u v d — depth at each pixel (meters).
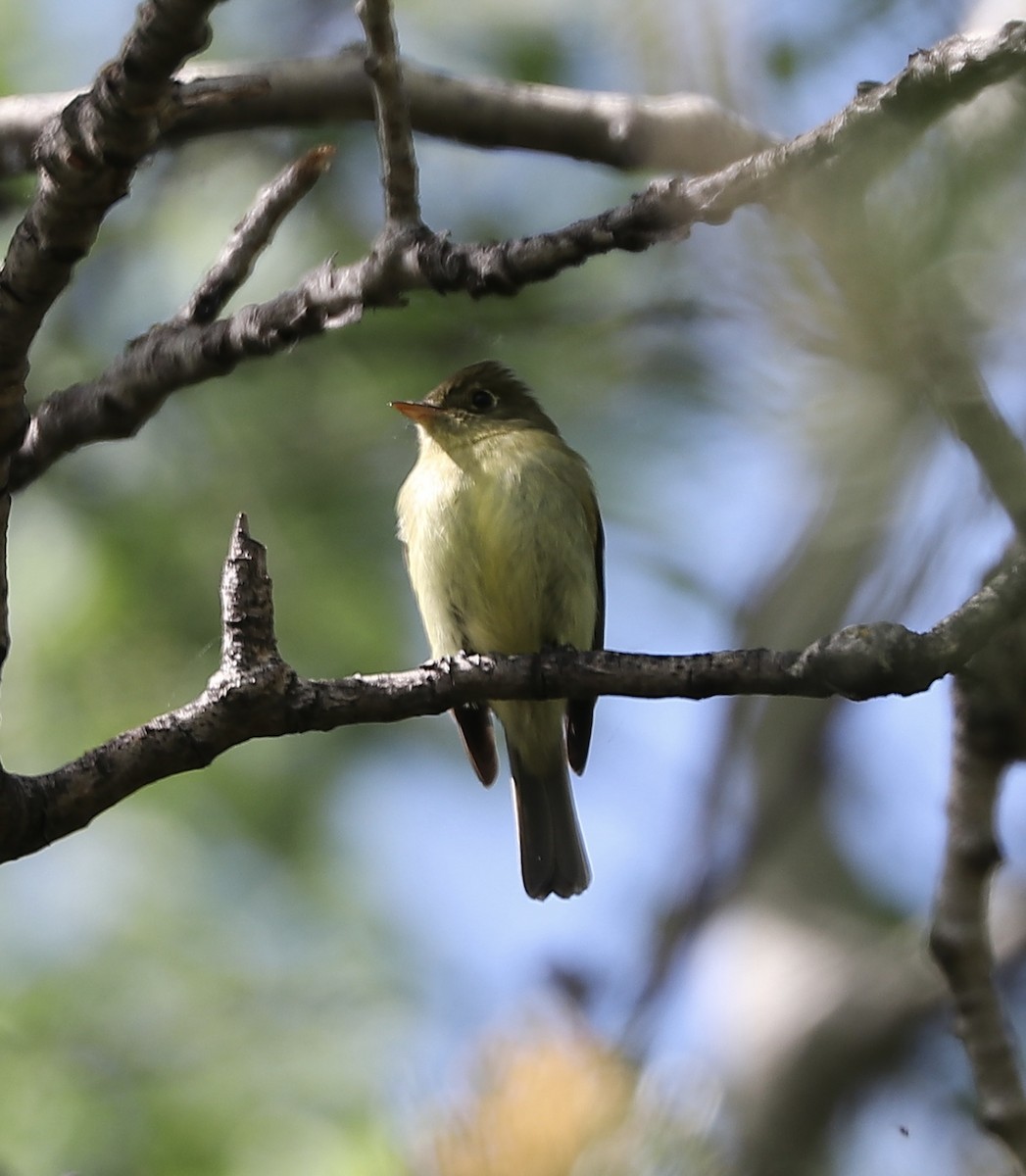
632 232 6.64
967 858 6.90
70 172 5.69
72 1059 10.41
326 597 10.77
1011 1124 6.71
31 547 10.73
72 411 8.17
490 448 10.59
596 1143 4.58
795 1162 10.62
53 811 6.27
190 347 7.92
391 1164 6.59
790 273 5.04
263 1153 9.82
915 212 4.84
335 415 11.08
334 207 10.74
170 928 11.05
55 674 10.54
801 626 7.62
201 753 6.38
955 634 5.89
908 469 6.64
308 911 11.20
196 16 5.41
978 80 5.41
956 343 4.92
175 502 10.84
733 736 9.61
